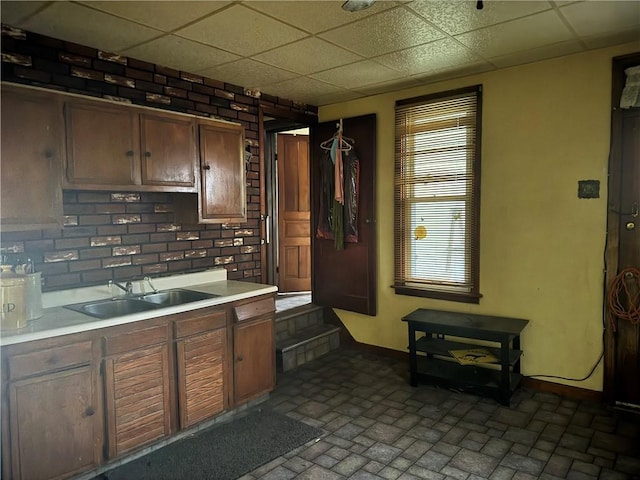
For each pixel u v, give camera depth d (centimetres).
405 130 397
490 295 359
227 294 297
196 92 345
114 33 260
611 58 298
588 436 270
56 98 233
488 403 318
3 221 215
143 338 242
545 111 326
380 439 270
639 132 292
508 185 345
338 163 430
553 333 332
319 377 372
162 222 322
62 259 269
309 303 493
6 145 216
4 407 193
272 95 410
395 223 408
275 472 237
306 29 258
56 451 209
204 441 268
